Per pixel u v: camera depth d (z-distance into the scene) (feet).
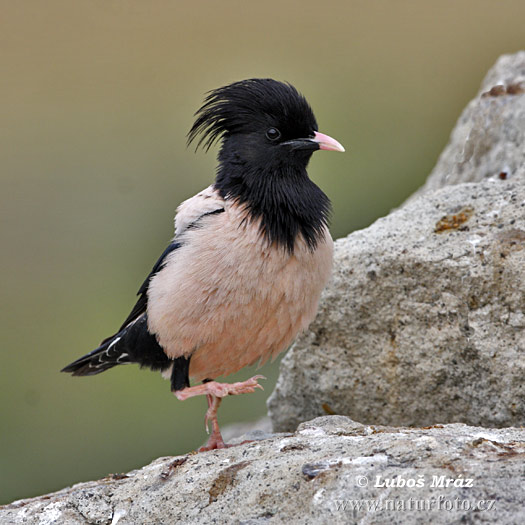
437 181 48.01
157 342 34.04
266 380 57.77
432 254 33.96
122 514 27.86
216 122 34.58
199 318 32.17
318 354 36.86
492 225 34.40
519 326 32.12
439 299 33.76
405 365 34.71
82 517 28.09
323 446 27.71
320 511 24.58
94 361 37.78
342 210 74.38
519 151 42.27
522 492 23.15
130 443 59.52
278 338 33.81
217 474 27.61
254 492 26.27
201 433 59.57
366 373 35.78
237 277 31.63
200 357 34.09
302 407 38.04
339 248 36.55
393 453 25.82
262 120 33.30
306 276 32.58
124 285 80.69
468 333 33.06
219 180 33.81
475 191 36.65
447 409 34.19
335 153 80.18
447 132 87.66
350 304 35.63
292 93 33.37
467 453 25.34
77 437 62.18
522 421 32.14
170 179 88.74
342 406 36.78
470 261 33.14
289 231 32.09
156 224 85.05
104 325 76.33
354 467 25.45
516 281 32.09
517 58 46.39
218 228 32.01
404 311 34.55
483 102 45.37
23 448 60.23
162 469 29.27
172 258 32.83
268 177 32.76
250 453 28.81
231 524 25.70
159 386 65.82
